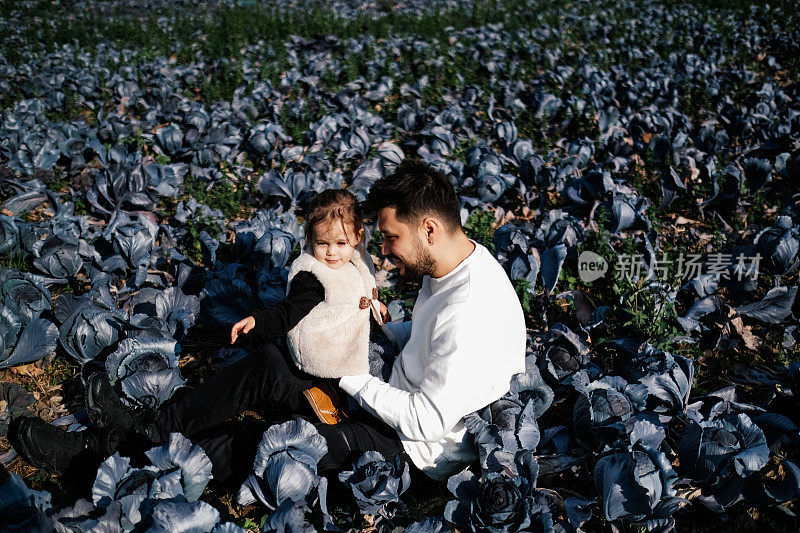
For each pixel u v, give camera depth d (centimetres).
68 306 391
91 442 294
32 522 230
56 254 461
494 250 475
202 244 478
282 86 1069
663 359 343
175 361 348
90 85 1059
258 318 272
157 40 1631
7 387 351
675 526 292
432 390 265
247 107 909
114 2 2462
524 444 294
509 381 292
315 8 2078
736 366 396
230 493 308
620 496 265
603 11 1923
